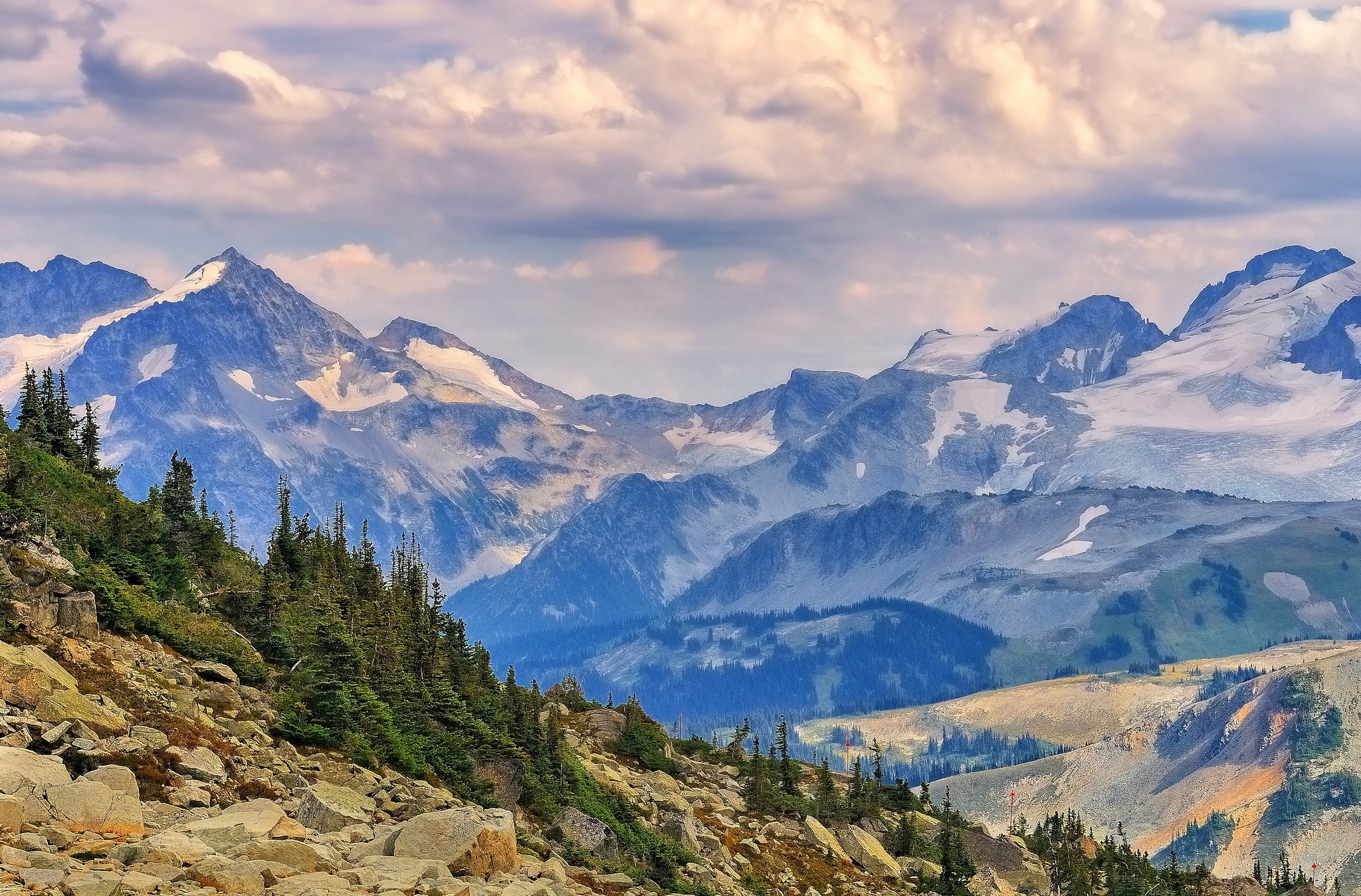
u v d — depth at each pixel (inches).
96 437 4441.4
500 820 2261.3
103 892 1630.2
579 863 3235.7
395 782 2906.0
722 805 4534.9
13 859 1684.3
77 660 2566.4
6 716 2164.1
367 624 3863.2
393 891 1859.0
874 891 4087.1
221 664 3014.3
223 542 4279.0
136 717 2439.7
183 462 4215.1
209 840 1934.1
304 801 2300.7
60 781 1969.7
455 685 4045.3
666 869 3432.6
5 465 3366.1
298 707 2940.5
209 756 2394.2
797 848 4311.0
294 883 1796.3
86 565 3080.7
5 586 2603.3
